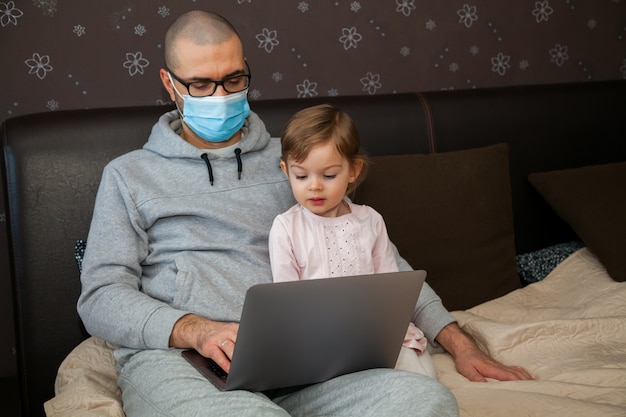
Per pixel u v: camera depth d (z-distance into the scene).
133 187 1.72
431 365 1.62
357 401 1.35
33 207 1.92
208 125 1.75
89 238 1.71
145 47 2.27
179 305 1.64
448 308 2.10
